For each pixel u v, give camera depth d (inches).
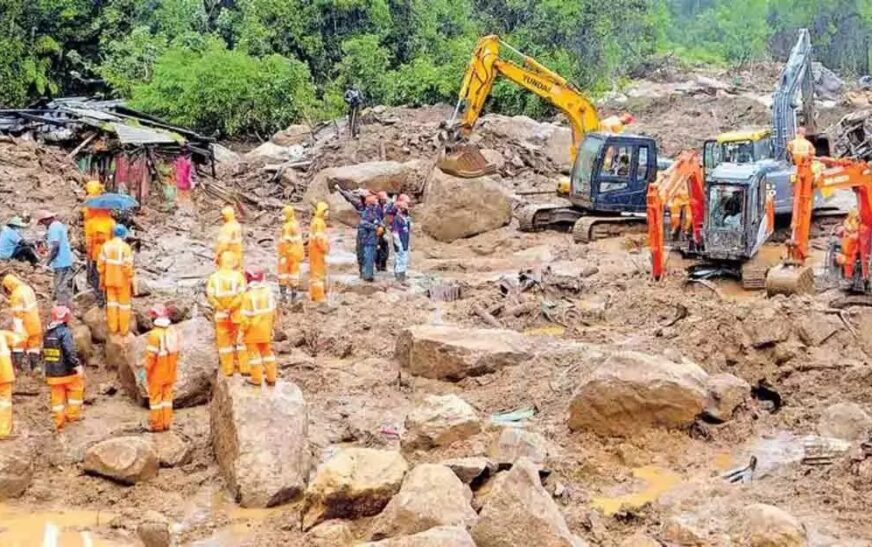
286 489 557.0
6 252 845.8
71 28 2198.6
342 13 2186.3
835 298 829.2
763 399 700.0
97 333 737.0
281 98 1891.0
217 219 1218.6
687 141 1876.2
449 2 2301.9
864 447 568.1
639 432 620.7
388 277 1010.7
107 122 1236.5
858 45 3961.6
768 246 1043.3
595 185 1162.0
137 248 1032.8
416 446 594.2
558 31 2190.0
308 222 1258.0
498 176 1402.6
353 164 1413.6
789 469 573.3
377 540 485.4
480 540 457.1
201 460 611.2
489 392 705.6
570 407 633.0
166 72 1860.2
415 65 2081.7
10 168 1096.8
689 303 826.2
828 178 840.3
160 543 503.8
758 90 2672.2
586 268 1007.0
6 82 2000.5
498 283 959.6
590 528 502.6
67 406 635.5
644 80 2669.8
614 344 767.7
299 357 759.1
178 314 772.0
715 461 599.2
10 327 711.1
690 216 997.2
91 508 553.9
